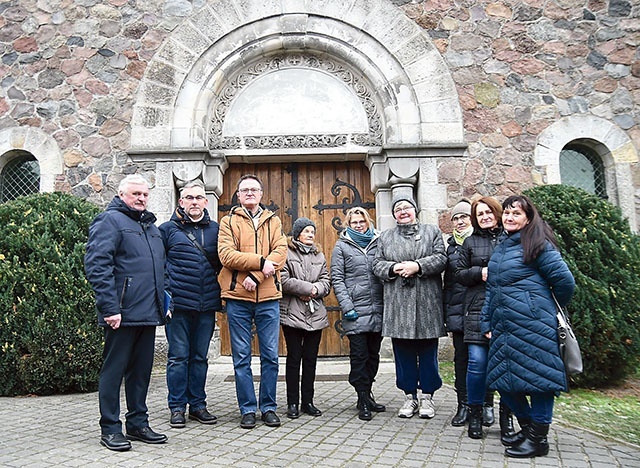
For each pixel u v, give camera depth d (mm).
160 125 5895
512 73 5941
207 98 5977
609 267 4578
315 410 3756
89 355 4449
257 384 4867
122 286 3043
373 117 6086
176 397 3494
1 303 4383
